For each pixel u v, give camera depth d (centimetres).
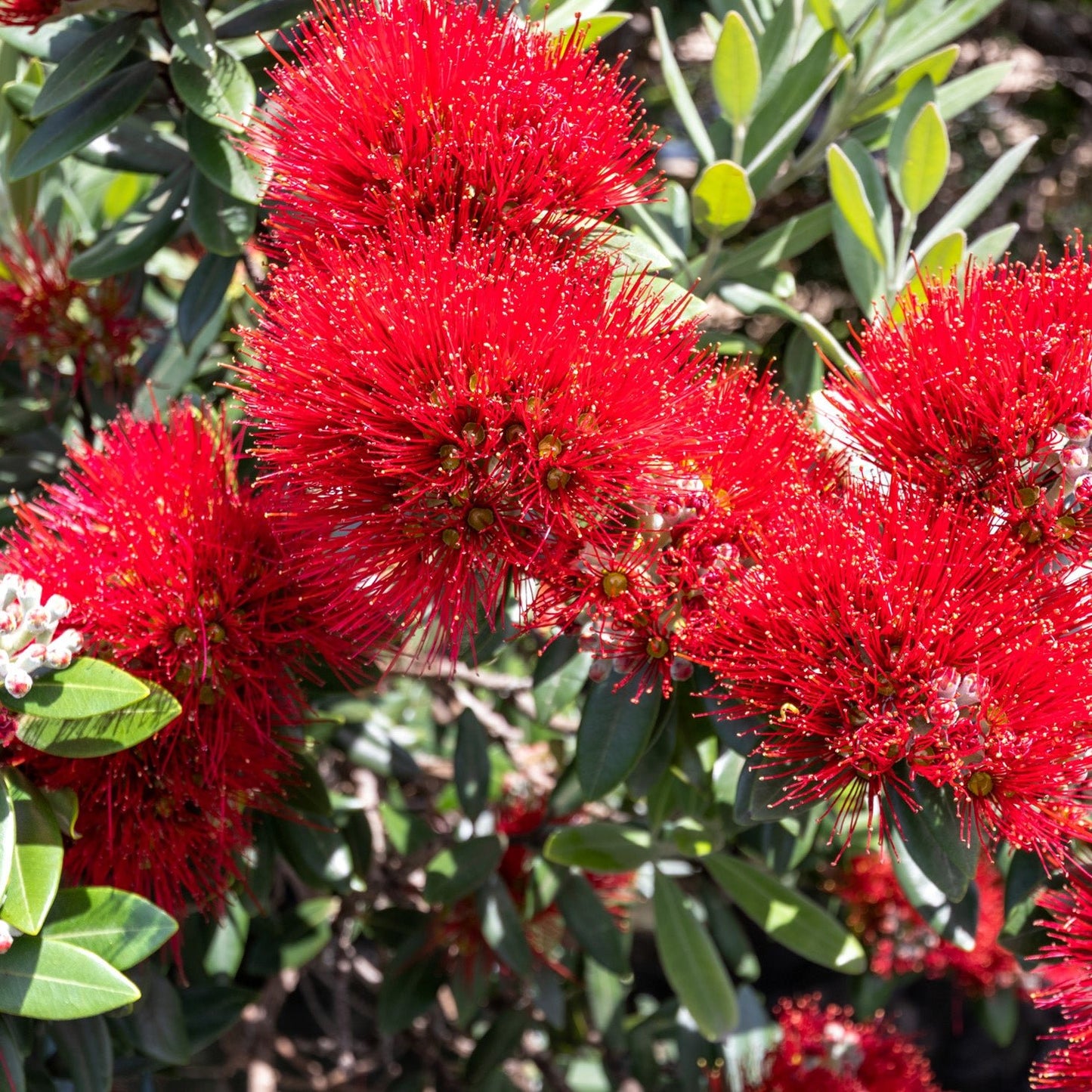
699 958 81
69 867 63
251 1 76
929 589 56
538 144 58
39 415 88
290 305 58
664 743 67
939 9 82
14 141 85
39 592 59
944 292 62
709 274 78
